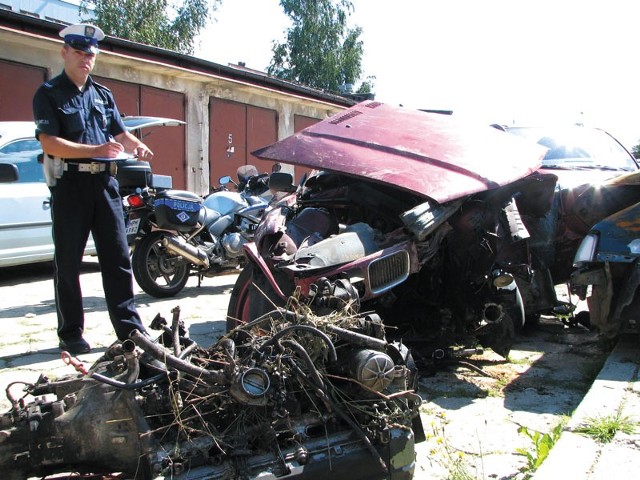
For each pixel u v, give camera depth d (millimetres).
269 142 17344
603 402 3330
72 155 4016
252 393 2131
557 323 5637
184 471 2082
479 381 4066
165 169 14109
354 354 2404
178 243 6230
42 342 4801
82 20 28031
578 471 2594
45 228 7340
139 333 2273
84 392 2232
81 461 2164
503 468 2826
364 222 4348
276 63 37375
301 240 3914
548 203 4754
